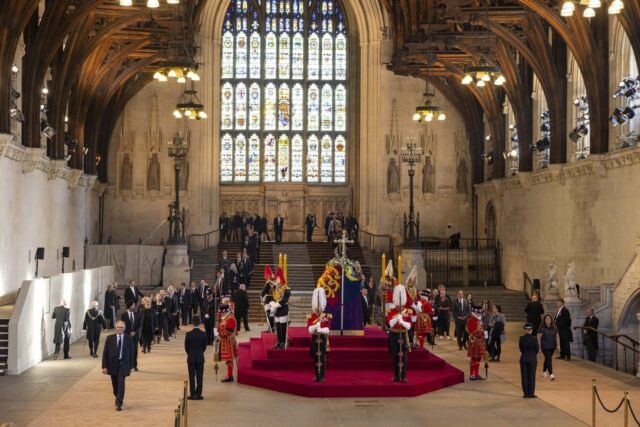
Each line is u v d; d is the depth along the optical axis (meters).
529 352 20.19
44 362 25.08
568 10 21.81
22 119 29.91
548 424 17.27
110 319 32.78
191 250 48.69
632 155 29.27
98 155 47.56
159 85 49.31
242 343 27.69
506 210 44.66
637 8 28.52
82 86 40.56
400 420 17.52
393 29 43.16
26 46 32.91
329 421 17.34
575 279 35.06
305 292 40.47
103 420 17.14
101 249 43.31
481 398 20.08
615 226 31.17
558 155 36.56
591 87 32.22
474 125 49.47
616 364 27.84
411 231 41.84
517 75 40.72
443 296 32.69
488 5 35.22
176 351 27.98
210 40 49.69
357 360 22.75
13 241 29.62
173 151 49.06
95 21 38.09
